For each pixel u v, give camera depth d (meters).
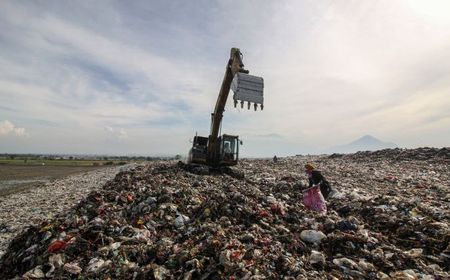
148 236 9.08
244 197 12.05
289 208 11.76
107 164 97.38
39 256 7.70
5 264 8.41
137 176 20.95
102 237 8.54
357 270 6.76
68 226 9.59
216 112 23.39
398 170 29.64
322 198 12.04
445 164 32.09
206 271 6.57
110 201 13.14
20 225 15.80
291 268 6.61
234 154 24.03
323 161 46.12
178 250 7.68
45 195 27.92
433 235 8.65
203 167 23.70
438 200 14.17
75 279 6.65
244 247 7.61
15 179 47.78
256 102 16.62
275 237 8.68
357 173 27.56
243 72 17.45
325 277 6.34
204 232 9.01
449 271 6.88
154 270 6.59
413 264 7.11
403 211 11.25
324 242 8.39
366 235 8.71
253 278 6.05
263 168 34.06
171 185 16.20
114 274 6.59
